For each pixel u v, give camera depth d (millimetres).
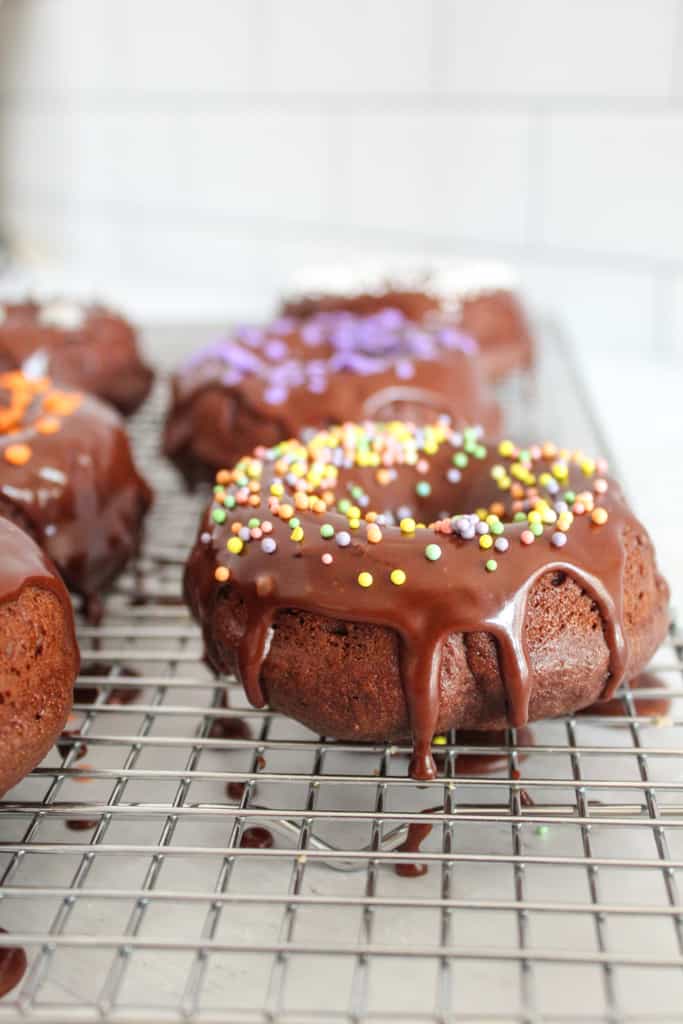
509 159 536
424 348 395
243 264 622
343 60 554
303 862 241
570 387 439
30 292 448
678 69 488
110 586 333
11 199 686
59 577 273
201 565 284
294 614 269
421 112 546
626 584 277
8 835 256
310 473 296
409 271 475
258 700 273
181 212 628
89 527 323
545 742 275
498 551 266
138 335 461
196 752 270
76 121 639
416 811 258
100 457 328
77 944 224
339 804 261
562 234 537
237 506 285
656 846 250
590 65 504
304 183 587
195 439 380
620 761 270
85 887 244
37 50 634
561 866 246
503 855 238
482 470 308
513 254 551
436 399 375
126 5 597
